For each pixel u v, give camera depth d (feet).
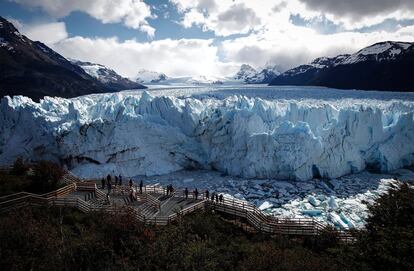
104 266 41.65
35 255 41.39
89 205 71.97
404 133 128.36
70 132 121.49
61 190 81.87
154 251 44.65
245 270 43.98
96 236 48.21
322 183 111.45
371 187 107.45
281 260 44.88
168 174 123.85
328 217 85.20
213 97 272.72
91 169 118.62
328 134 120.26
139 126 125.49
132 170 122.01
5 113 142.51
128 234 48.37
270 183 111.86
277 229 70.90
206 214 78.13
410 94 301.02
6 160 129.59
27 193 76.07
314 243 66.23
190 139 134.51
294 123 134.21
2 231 42.63
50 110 148.25
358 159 123.13
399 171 124.36
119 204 76.74
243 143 123.13
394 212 50.96
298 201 96.27
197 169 131.13
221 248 56.54
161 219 68.33
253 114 126.82
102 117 135.95
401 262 39.52
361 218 84.07
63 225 62.28
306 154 114.62
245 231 72.28
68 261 41.19
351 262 44.27
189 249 45.16
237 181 114.42
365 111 125.18
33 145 129.39
